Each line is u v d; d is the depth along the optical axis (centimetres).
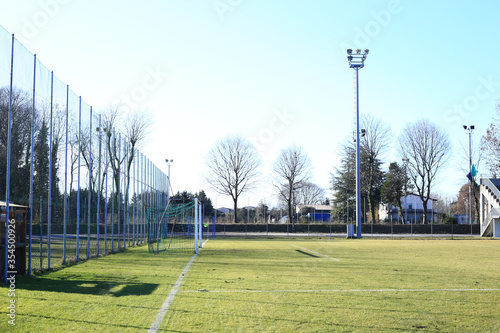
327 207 10031
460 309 845
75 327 687
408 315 790
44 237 1424
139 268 1530
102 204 2123
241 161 6969
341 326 707
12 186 1214
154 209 3164
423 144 6056
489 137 5200
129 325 702
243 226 5669
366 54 4191
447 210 9475
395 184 6525
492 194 5041
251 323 721
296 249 2753
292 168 7062
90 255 1936
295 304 883
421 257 2128
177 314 782
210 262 1798
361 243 3600
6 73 1166
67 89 1633
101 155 2088
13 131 1216
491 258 2077
